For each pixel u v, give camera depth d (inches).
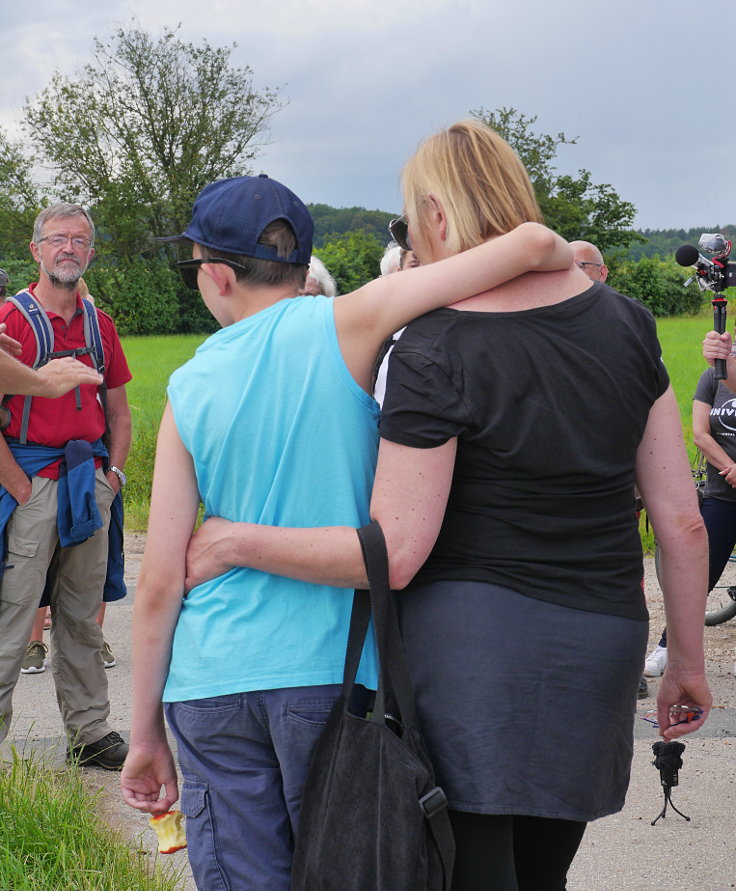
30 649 206.2
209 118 1959.9
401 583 67.5
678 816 142.8
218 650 71.2
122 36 1929.1
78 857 112.1
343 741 68.1
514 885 69.6
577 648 68.0
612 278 1883.6
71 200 2006.6
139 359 1254.9
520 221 73.4
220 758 72.5
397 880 64.2
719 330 191.0
